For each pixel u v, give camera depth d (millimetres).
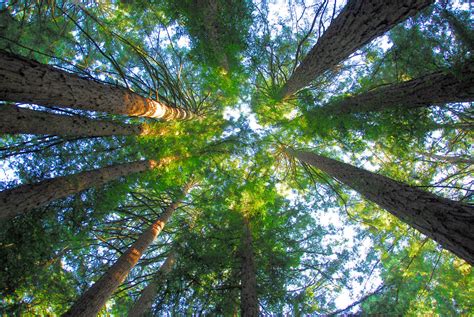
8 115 4625
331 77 9039
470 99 4969
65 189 5871
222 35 7270
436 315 8414
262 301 6754
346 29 4875
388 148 8055
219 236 7469
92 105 4934
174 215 11586
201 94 10305
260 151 9398
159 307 6340
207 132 8672
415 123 6340
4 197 4883
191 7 6930
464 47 4230
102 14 9773
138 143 8180
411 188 5047
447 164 8109
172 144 8328
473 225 3574
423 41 5102
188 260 6742
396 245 9281
